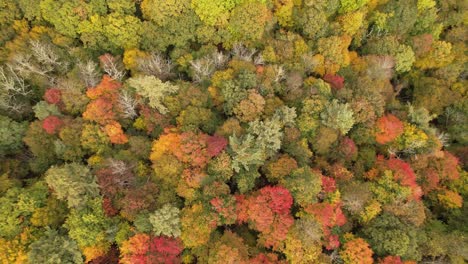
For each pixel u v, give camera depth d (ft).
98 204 93.20
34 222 91.40
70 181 90.89
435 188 116.78
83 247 90.17
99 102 105.09
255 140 102.37
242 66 113.91
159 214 88.69
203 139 100.94
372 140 114.32
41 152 107.04
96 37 120.06
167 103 108.68
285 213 92.02
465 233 107.14
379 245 95.66
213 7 116.47
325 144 107.14
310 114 108.88
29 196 92.84
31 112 117.91
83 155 106.93
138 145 103.55
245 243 96.27
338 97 115.03
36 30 120.67
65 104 110.01
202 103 109.70
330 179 100.12
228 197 94.22
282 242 91.50
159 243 87.71
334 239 93.25
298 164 105.70
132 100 109.19
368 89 116.47
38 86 118.73
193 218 91.09
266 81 111.65
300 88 116.57
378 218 99.40
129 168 100.83
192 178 96.32
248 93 108.17
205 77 114.73
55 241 87.56
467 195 118.42
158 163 98.99
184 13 119.03
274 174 100.53
